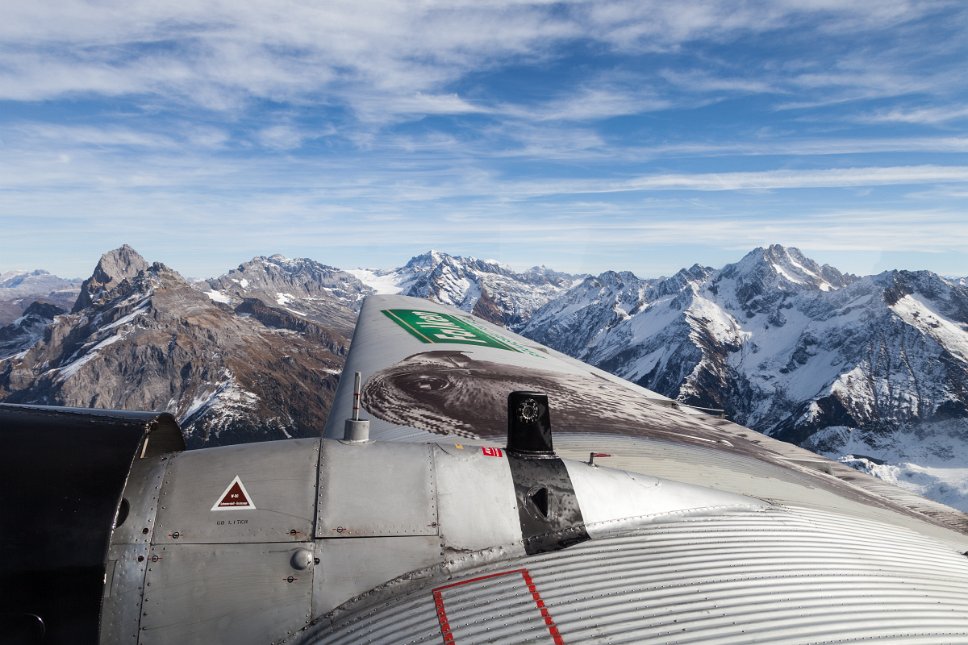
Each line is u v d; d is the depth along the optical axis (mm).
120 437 1627
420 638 1437
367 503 1724
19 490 1489
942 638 1479
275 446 1823
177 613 1515
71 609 1428
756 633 1435
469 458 1925
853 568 1817
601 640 1403
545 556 1744
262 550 1603
